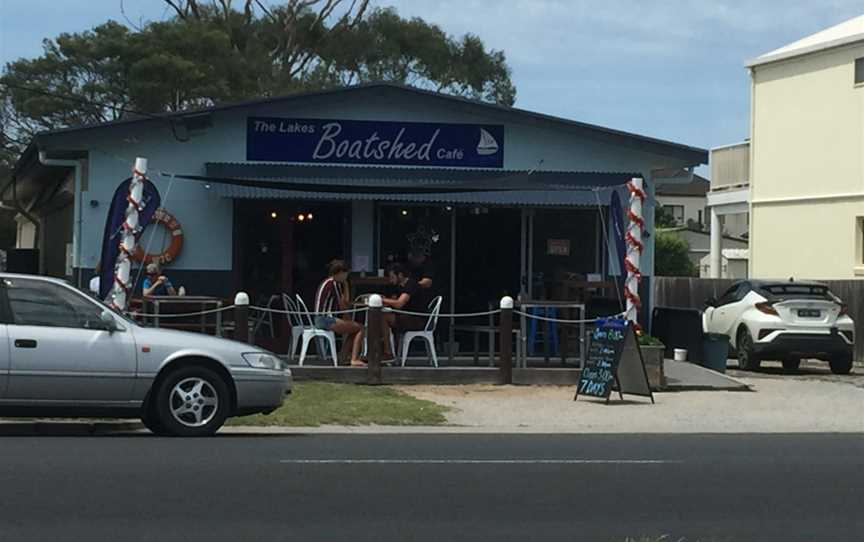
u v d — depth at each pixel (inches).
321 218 710.5
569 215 738.8
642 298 732.7
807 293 765.9
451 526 280.1
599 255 737.0
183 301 585.9
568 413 530.0
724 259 1581.0
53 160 682.8
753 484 346.0
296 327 627.8
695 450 419.5
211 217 687.7
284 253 703.1
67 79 1425.9
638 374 574.6
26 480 320.8
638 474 359.9
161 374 416.2
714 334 733.3
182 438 415.8
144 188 590.9
